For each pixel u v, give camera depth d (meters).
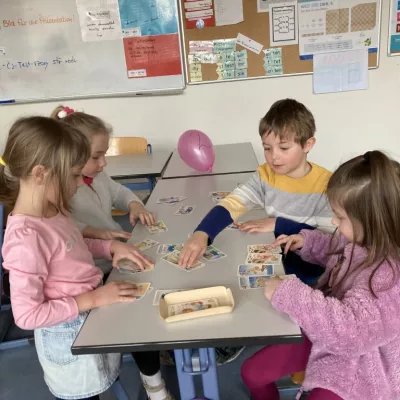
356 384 1.03
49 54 3.19
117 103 3.32
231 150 2.69
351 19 3.02
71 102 3.33
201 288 1.09
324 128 3.32
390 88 3.20
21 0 3.06
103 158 1.60
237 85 3.24
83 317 1.20
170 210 1.70
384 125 3.30
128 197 1.82
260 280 1.12
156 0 3.04
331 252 1.32
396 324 0.97
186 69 3.21
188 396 1.20
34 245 1.04
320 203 1.52
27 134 1.05
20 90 3.28
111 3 3.06
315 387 1.08
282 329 0.93
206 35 3.11
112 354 1.30
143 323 0.98
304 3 3.00
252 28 3.07
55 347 1.21
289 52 3.12
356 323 0.95
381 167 0.99
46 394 1.84
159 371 1.45
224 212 1.44
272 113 1.47
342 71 3.15
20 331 2.28
